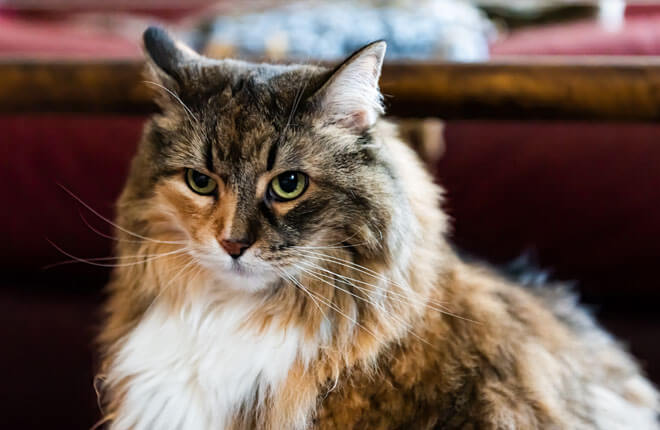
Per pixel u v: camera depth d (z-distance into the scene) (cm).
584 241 82
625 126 80
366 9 122
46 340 87
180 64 61
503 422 58
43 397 87
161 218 61
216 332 60
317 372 59
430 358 59
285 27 112
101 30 153
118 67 59
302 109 59
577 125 81
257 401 60
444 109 58
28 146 82
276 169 58
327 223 59
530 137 81
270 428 60
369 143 60
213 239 59
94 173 82
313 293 59
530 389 60
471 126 82
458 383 59
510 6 156
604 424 62
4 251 85
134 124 83
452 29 110
